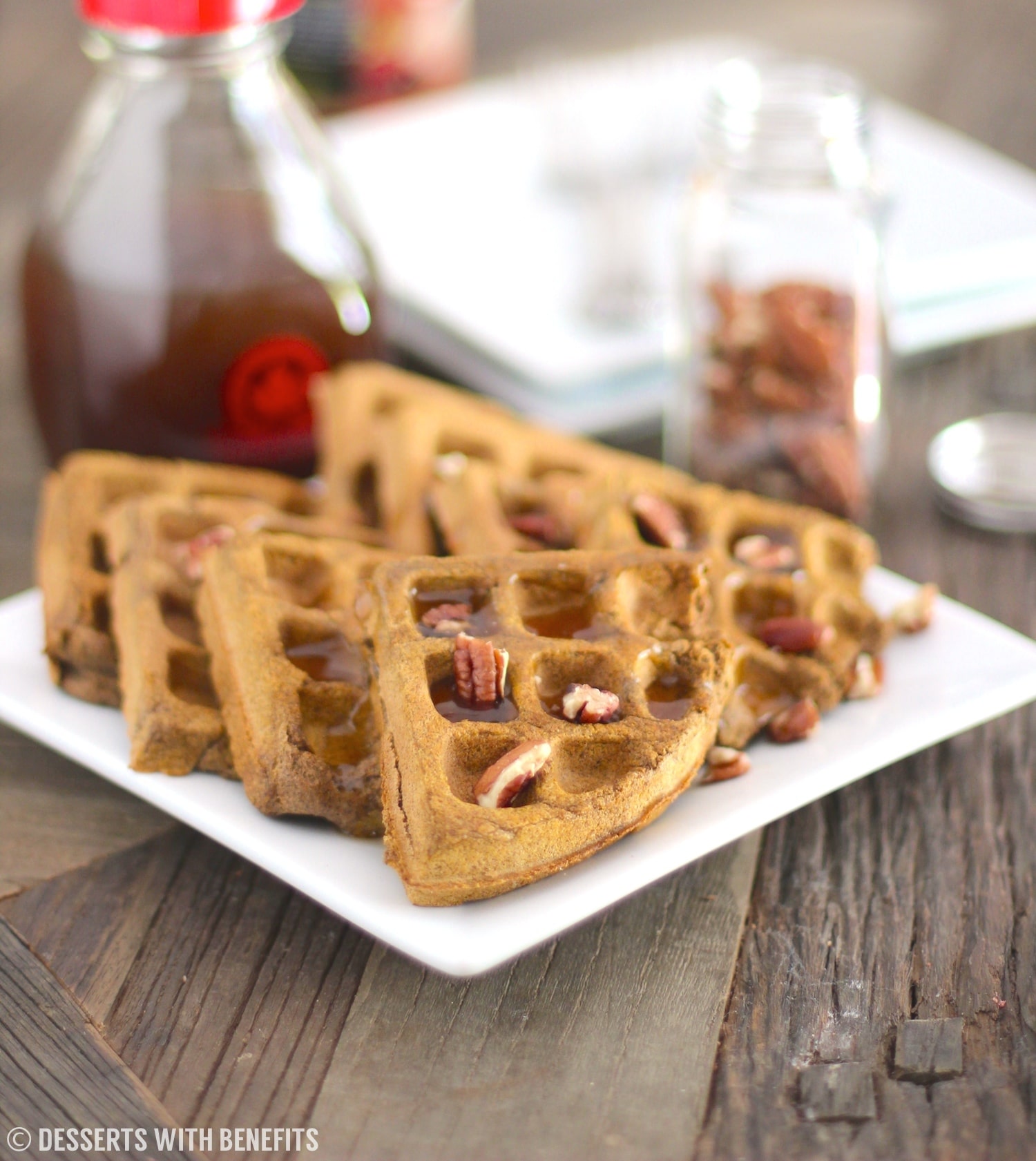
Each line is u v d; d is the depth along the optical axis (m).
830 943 0.73
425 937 0.69
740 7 1.28
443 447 0.82
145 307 0.83
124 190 0.83
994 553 0.85
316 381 0.85
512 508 0.80
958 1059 0.70
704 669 0.74
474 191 1.00
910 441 0.90
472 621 0.74
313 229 0.84
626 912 0.74
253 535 0.77
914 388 0.92
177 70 0.82
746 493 0.85
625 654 0.73
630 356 0.89
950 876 0.75
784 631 0.76
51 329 0.84
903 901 0.74
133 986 0.72
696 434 0.87
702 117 0.86
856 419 0.86
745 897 0.74
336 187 0.85
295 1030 0.71
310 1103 0.70
